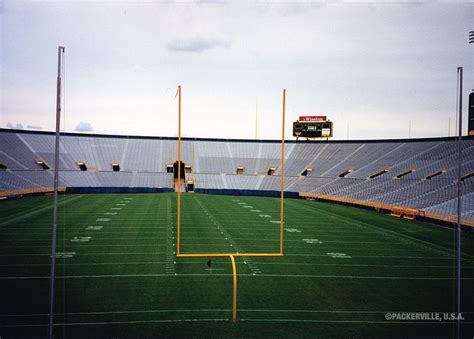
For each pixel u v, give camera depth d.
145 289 11.65
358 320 9.88
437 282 12.84
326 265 14.54
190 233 19.56
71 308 10.21
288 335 9.02
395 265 14.71
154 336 8.84
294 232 20.56
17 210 26.08
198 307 10.45
